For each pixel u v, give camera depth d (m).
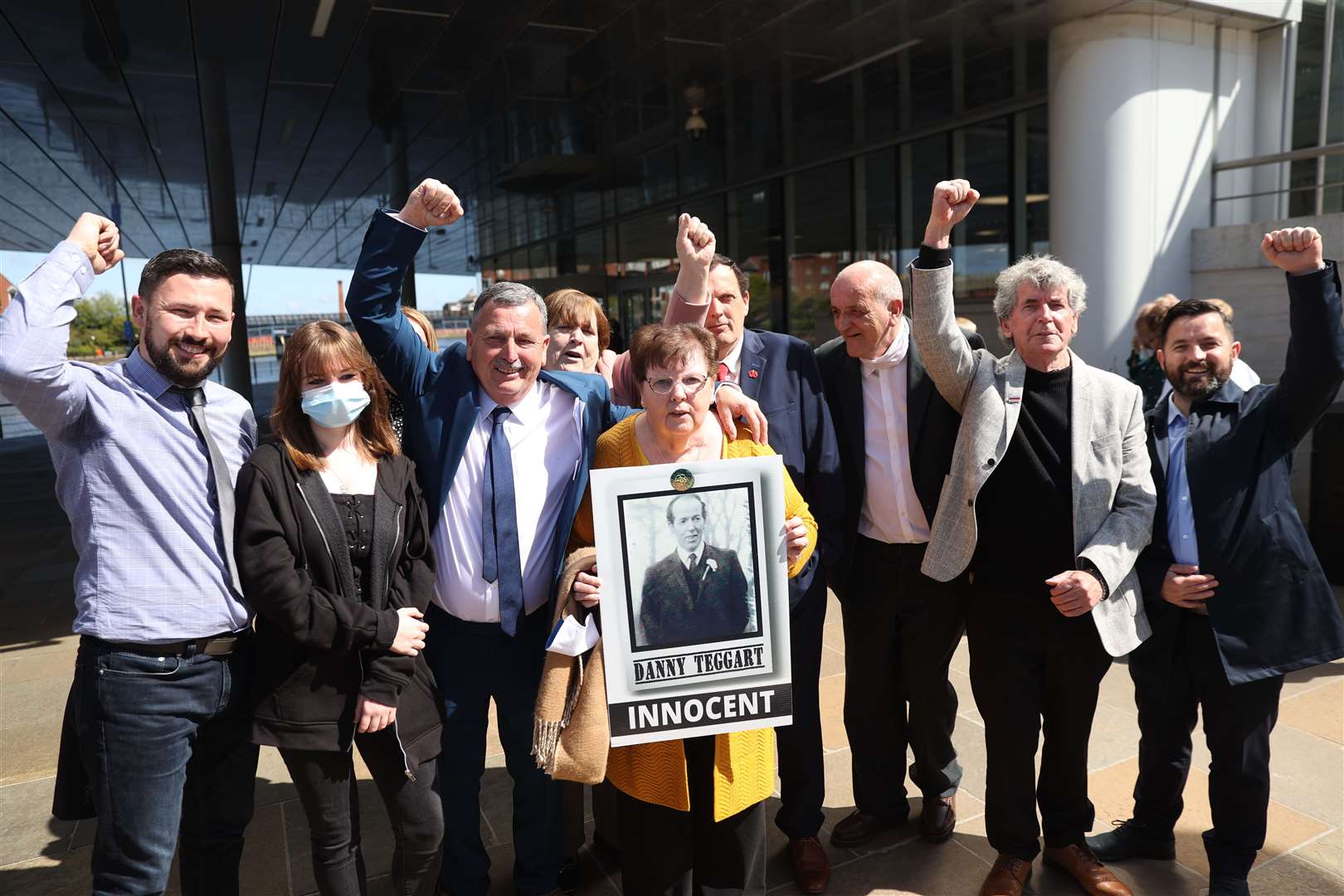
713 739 2.17
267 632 2.07
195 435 2.06
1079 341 7.06
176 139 11.18
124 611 1.96
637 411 2.46
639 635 2.06
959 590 2.75
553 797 2.50
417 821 2.22
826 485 2.73
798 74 8.48
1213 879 2.48
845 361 2.87
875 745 2.87
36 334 1.87
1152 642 2.61
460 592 2.30
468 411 2.30
